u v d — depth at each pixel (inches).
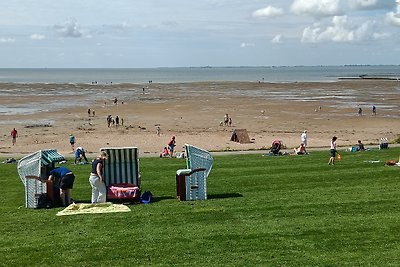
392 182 899.4
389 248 536.7
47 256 526.9
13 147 1930.4
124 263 504.1
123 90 5841.5
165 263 502.0
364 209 695.1
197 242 563.5
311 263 497.4
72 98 4520.2
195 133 2399.1
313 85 6958.7
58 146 1961.1
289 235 582.9
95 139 2166.6
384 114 3243.1
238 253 527.2
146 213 698.8
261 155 1427.2
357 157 1283.2
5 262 511.5
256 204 741.3
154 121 2915.8
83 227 630.5
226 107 3673.7
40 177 765.9
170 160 1343.5
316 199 764.6
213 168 1121.4
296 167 1111.0
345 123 2810.0
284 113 3294.8
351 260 504.1
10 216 706.8
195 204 754.2
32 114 3221.0
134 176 826.2
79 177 1032.8
